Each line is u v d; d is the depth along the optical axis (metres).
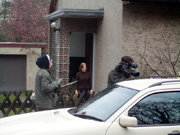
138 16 10.92
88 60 16.30
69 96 8.55
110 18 12.12
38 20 31.06
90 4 14.67
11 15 31.53
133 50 10.95
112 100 4.81
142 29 10.98
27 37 30.53
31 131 4.18
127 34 10.91
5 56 20.09
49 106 6.79
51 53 16.38
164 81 4.78
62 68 13.35
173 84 4.74
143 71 10.80
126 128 4.30
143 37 10.99
